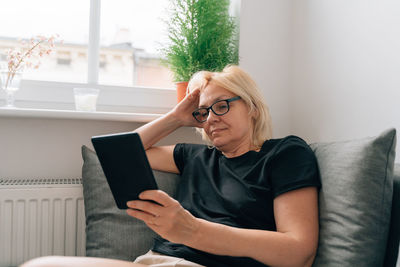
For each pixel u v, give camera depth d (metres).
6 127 1.35
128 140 0.68
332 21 1.34
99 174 1.19
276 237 0.79
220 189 1.02
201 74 1.22
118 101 1.54
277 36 1.60
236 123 1.06
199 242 0.77
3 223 1.20
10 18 1.49
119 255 1.07
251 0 1.56
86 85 1.51
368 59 1.16
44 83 1.45
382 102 1.10
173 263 0.85
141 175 0.70
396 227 0.82
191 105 1.25
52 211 1.25
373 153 0.83
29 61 1.50
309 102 1.48
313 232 0.83
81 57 1.59
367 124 1.16
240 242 0.78
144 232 1.11
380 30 1.11
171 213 0.72
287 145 0.97
